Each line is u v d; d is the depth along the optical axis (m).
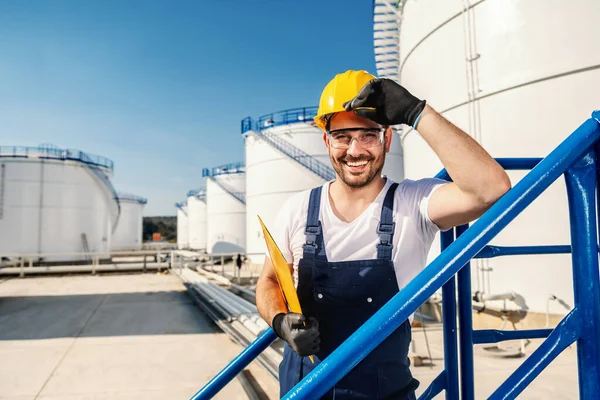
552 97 6.09
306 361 1.26
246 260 21.52
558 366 4.69
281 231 1.36
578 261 0.92
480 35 6.83
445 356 1.44
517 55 6.39
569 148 0.87
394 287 1.19
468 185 0.97
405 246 1.18
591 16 5.83
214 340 7.04
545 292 6.01
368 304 1.19
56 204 22.97
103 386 4.96
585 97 5.85
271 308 1.21
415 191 1.21
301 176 20.91
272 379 4.58
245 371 5.13
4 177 21.91
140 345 6.74
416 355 5.05
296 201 1.36
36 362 5.88
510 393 0.92
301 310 1.14
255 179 22.83
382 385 1.17
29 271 17.44
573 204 0.92
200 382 5.07
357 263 1.20
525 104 6.31
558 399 3.85
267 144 21.91
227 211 32.59
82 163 23.83
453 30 7.30
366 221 1.22
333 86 1.25
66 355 6.21
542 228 5.99
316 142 21.11
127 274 18.45
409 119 1.01
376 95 1.04
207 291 10.07
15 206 21.98
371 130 1.20
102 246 25.55
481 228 0.84
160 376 5.29
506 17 6.52
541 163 0.88
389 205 1.21
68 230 23.28
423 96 8.08
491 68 6.67
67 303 10.82
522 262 6.20
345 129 1.19
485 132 6.73
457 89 7.21
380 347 1.18
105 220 26.06
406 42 8.90
